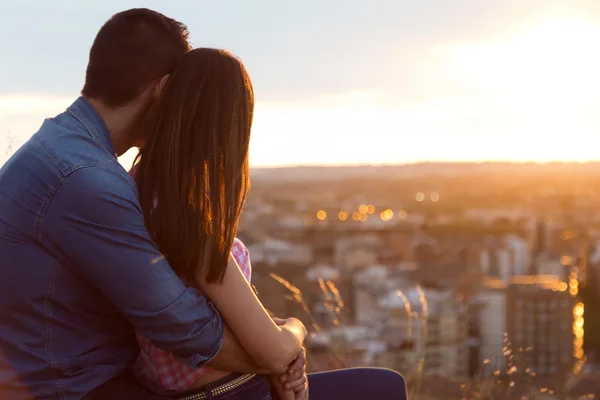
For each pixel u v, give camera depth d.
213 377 1.81
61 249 1.60
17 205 1.62
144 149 1.75
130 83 1.74
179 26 1.80
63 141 1.66
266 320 1.79
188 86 1.73
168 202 1.71
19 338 1.62
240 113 1.76
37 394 1.62
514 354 2.94
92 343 1.67
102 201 1.60
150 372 1.83
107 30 1.75
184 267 1.72
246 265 1.93
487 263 140.00
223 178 1.74
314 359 3.55
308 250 129.12
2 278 1.62
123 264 1.60
